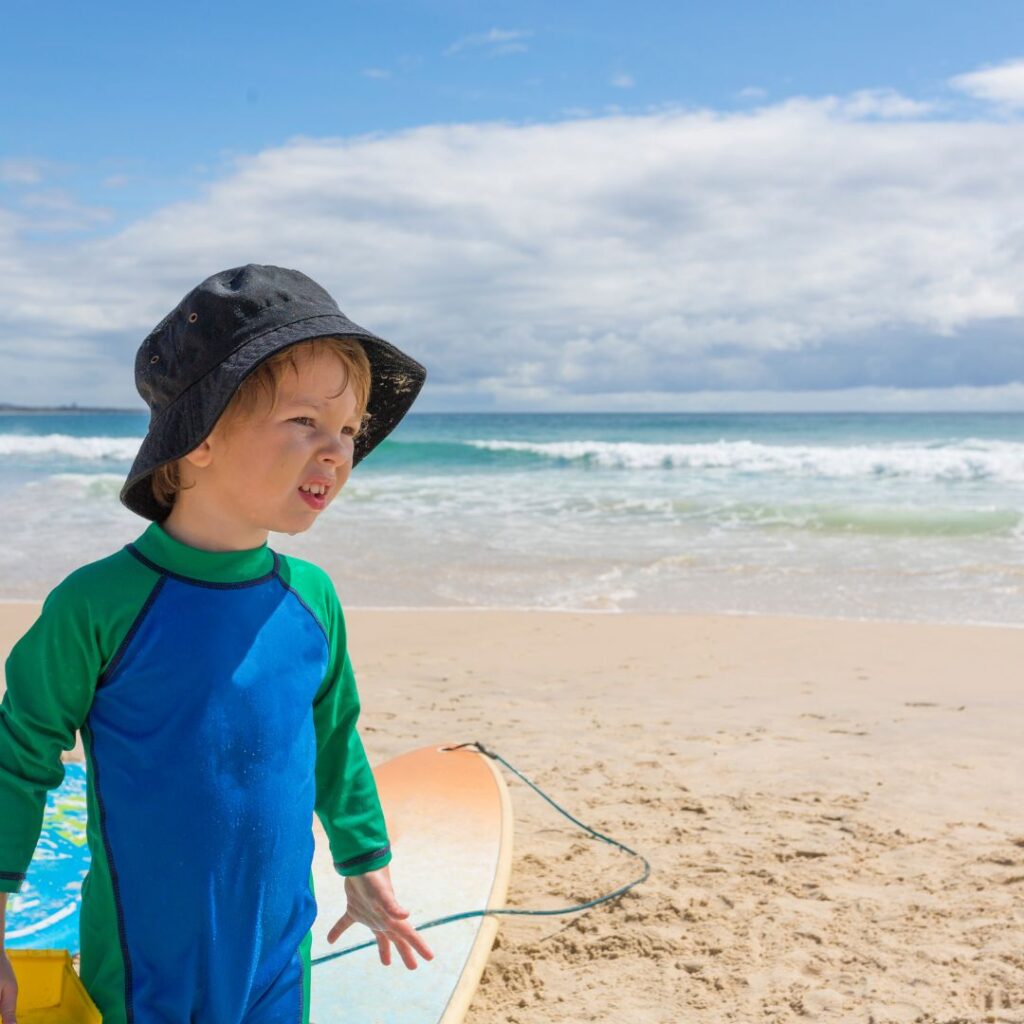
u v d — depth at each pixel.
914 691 7.05
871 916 3.51
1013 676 7.53
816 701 6.77
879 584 11.65
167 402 1.82
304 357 1.82
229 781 1.83
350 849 2.20
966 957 3.21
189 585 1.85
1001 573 12.09
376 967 3.04
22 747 1.80
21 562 12.91
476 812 3.99
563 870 3.97
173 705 1.81
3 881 1.78
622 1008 3.03
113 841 1.82
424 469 25.73
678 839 4.24
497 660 8.20
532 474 24.30
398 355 2.02
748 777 5.02
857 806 4.55
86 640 1.79
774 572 12.34
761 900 3.66
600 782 5.00
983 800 4.60
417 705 6.72
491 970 3.25
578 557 13.26
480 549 13.86
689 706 6.67
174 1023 1.83
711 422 65.25
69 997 1.86
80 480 21.36
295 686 1.95
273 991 1.93
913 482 21.31
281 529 1.88
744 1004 3.03
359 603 10.98
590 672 7.77
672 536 14.87
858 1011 2.96
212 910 1.83
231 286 1.82
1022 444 33.03
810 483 21.34
